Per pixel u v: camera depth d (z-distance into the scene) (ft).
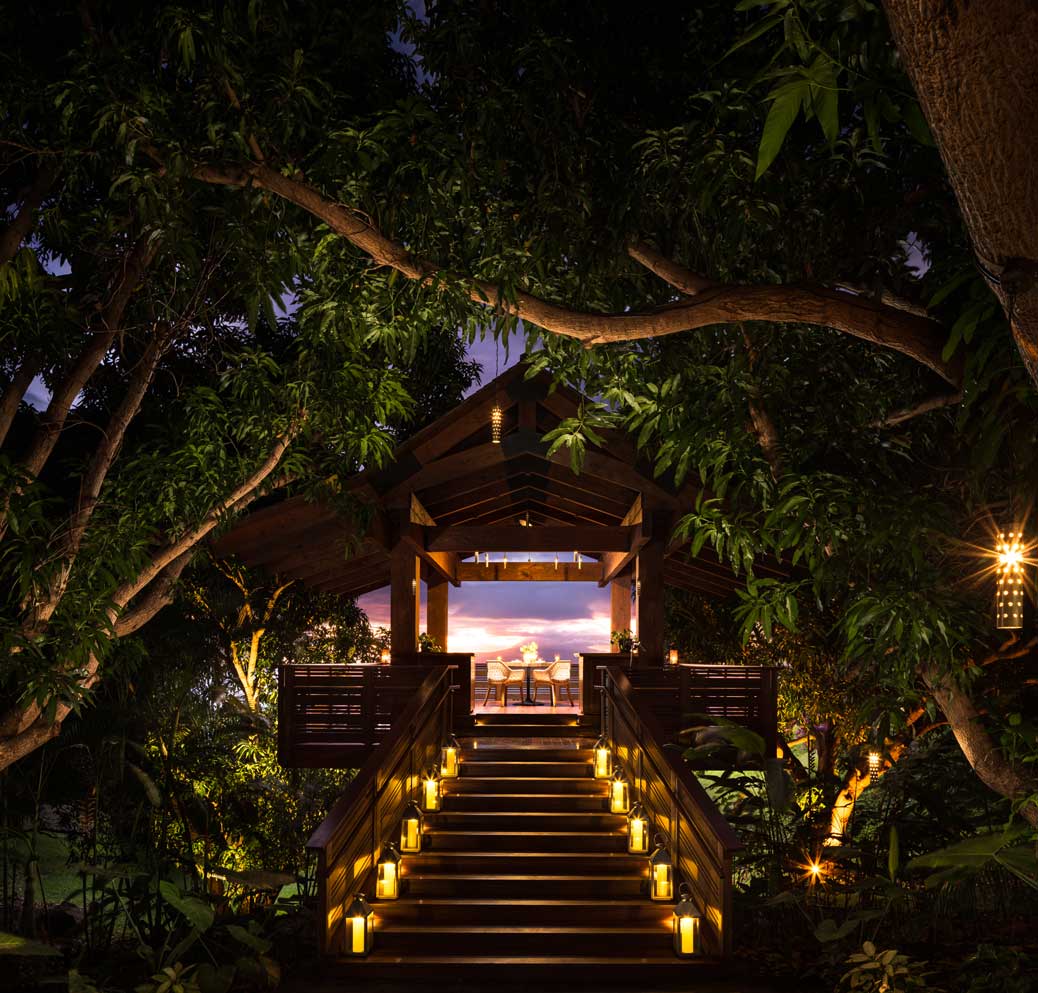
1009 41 5.32
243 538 38.22
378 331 19.07
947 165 6.31
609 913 26.48
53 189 24.52
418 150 15.61
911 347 12.19
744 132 14.15
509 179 16.21
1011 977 20.22
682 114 15.53
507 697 66.90
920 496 15.08
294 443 31.22
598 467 37.99
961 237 14.79
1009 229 6.31
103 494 26.94
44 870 28.76
